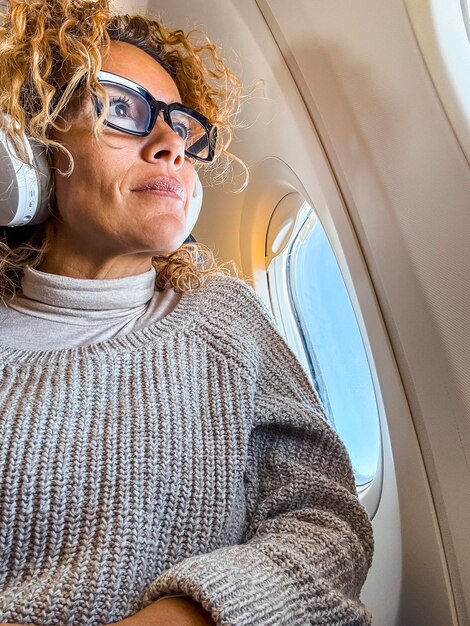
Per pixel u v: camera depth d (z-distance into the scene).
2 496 0.92
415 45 1.08
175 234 1.10
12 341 1.11
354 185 1.32
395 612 1.43
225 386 1.08
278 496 1.05
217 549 0.94
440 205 1.09
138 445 0.98
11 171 1.07
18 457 0.94
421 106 1.09
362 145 1.26
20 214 1.12
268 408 1.11
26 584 0.90
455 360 1.13
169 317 1.16
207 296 1.23
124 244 1.11
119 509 0.94
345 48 1.25
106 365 1.05
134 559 0.92
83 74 1.08
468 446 1.15
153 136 1.11
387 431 1.50
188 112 1.19
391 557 1.47
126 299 1.15
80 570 0.90
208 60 1.76
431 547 1.31
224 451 1.02
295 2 1.36
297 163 1.57
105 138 1.07
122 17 1.27
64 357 1.07
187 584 0.82
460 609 1.27
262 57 1.54
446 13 1.07
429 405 1.25
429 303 1.17
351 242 1.38
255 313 1.26
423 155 1.11
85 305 1.13
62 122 1.10
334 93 1.31
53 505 0.93
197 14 1.76
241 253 2.09
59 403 0.99
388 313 1.32
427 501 1.31
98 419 1.00
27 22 1.13
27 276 1.18
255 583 0.85
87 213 1.09
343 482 1.12
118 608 0.90
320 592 0.90
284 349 1.25
